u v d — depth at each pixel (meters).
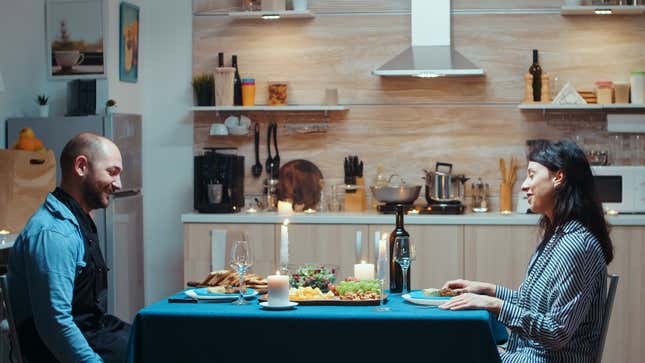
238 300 3.29
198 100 6.31
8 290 3.03
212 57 6.43
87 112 5.74
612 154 6.12
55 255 3.03
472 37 6.21
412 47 6.12
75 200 3.30
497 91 6.21
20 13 5.71
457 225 5.69
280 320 2.99
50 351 3.12
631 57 6.11
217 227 5.89
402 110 6.28
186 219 5.91
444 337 2.96
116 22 5.98
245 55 6.40
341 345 2.98
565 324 3.04
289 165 6.37
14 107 5.66
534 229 5.61
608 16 6.12
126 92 6.15
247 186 6.42
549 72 6.17
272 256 5.84
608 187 5.76
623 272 5.57
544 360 3.17
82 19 5.88
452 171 6.26
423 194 6.28
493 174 6.22
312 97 6.36
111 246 5.58
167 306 3.18
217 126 6.28
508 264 5.66
